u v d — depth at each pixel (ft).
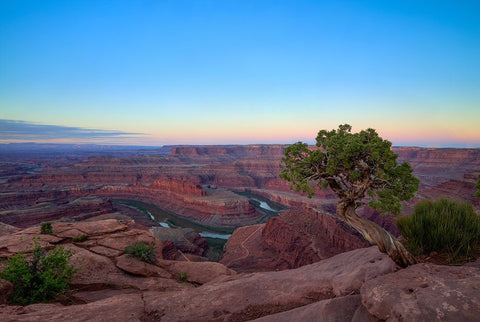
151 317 26.91
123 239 68.49
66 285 41.19
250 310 26.43
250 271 189.88
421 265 21.90
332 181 28.48
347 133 28.14
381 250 25.90
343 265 32.81
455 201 31.76
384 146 25.70
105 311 28.07
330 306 21.53
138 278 53.06
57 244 61.62
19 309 30.58
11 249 53.36
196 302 28.81
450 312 14.97
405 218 30.81
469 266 22.44
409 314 15.66
